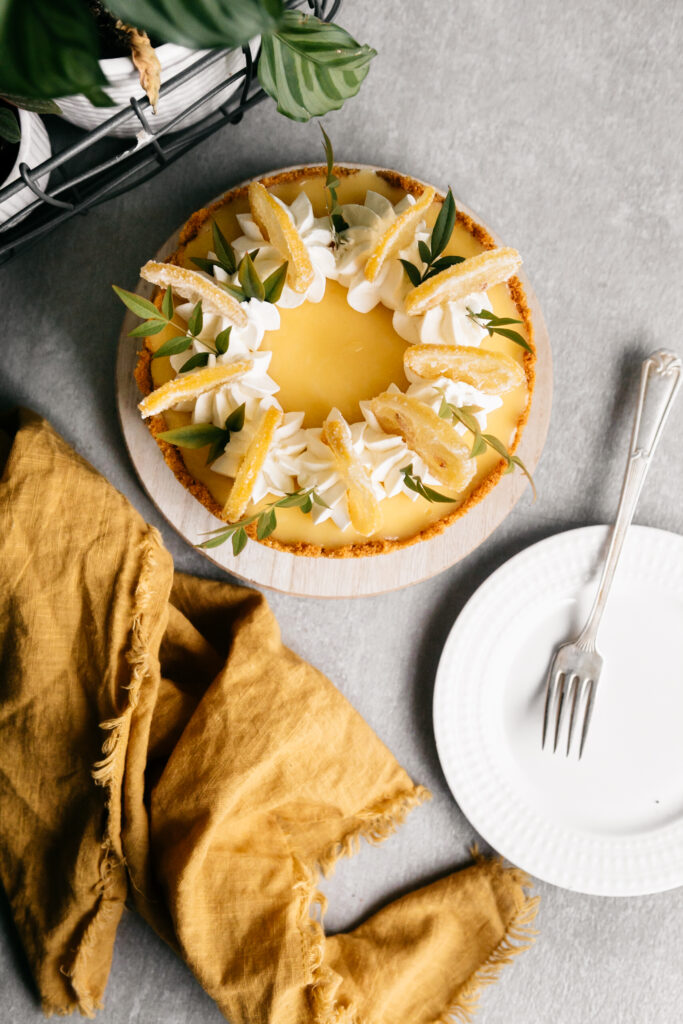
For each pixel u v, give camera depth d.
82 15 0.58
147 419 0.81
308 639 0.85
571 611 0.84
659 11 0.85
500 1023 0.85
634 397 0.85
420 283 0.77
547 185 0.85
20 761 0.81
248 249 0.79
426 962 0.84
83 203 0.74
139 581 0.79
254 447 0.75
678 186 0.85
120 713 0.79
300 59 0.68
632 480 0.82
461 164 0.85
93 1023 0.84
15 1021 0.84
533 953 0.85
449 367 0.77
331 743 0.82
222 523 0.81
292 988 0.80
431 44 0.85
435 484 0.79
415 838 0.85
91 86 0.59
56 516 0.80
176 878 0.79
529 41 0.85
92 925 0.81
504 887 0.84
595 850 0.84
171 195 0.84
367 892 0.85
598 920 0.86
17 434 0.80
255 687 0.81
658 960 0.85
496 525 0.82
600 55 0.85
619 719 0.85
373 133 0.85
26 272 0.84
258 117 0.84
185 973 0.84
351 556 0.79
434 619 0.85
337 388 0.80
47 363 0.84
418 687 0.85
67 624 0.80
